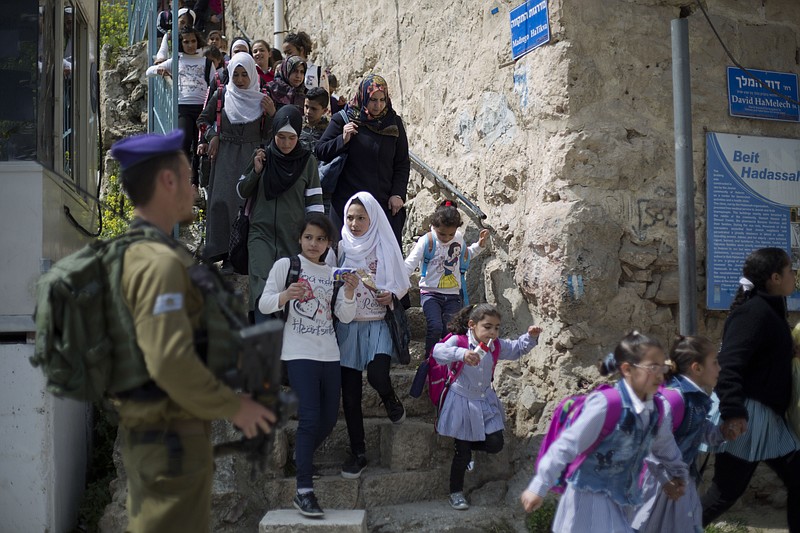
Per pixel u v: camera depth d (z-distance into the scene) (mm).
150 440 4559
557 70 9195
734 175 9461
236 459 8422
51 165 8875
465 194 11180
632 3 9414
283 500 8352
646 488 6578
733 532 8242
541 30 9477
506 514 8414
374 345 8641
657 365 5902
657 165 9273
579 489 5973
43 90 8602
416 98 13000
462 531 8219
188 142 14352
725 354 7148
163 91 13242
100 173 12727
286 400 4641
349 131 10312
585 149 9039
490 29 10812
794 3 10086
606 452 5934
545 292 9023
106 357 4434
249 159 11047
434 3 12492
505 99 10352
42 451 8055
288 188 9445
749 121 9703
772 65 9891
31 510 8039
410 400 9641
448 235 9711
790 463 7312
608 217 9000
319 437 8188
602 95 9219
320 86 13320
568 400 6145
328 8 16578
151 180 4715
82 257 4508
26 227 8242
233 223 10805
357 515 7941
